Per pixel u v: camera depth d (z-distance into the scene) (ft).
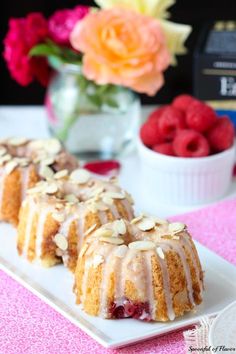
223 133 2.74
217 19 3.99
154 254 2.00
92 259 2.02
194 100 2.78
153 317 1.98
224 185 2.79
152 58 2.80
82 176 2.43
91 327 1.96
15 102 4.23
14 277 2.22
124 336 1.94
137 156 3.11
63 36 2.93
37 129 3.29
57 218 2.24
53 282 2.19
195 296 2.06
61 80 2.95
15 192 2.51
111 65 2.77
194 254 2.08
